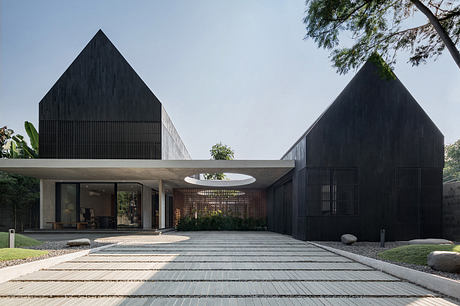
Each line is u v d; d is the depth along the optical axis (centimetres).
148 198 1725
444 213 1177
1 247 819
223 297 419
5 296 422
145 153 1636
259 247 909
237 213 1827
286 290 452
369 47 739
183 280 507
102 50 1698
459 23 661
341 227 1035
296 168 1184
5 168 1197
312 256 749
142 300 405
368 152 1062
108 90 1673
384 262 587
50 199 1537
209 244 982
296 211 1176
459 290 415
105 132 1648
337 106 1077
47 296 422
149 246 928
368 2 671
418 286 479
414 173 1063
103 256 739
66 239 1146
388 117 1079
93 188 1563
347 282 500
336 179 1050
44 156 1631
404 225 1041
